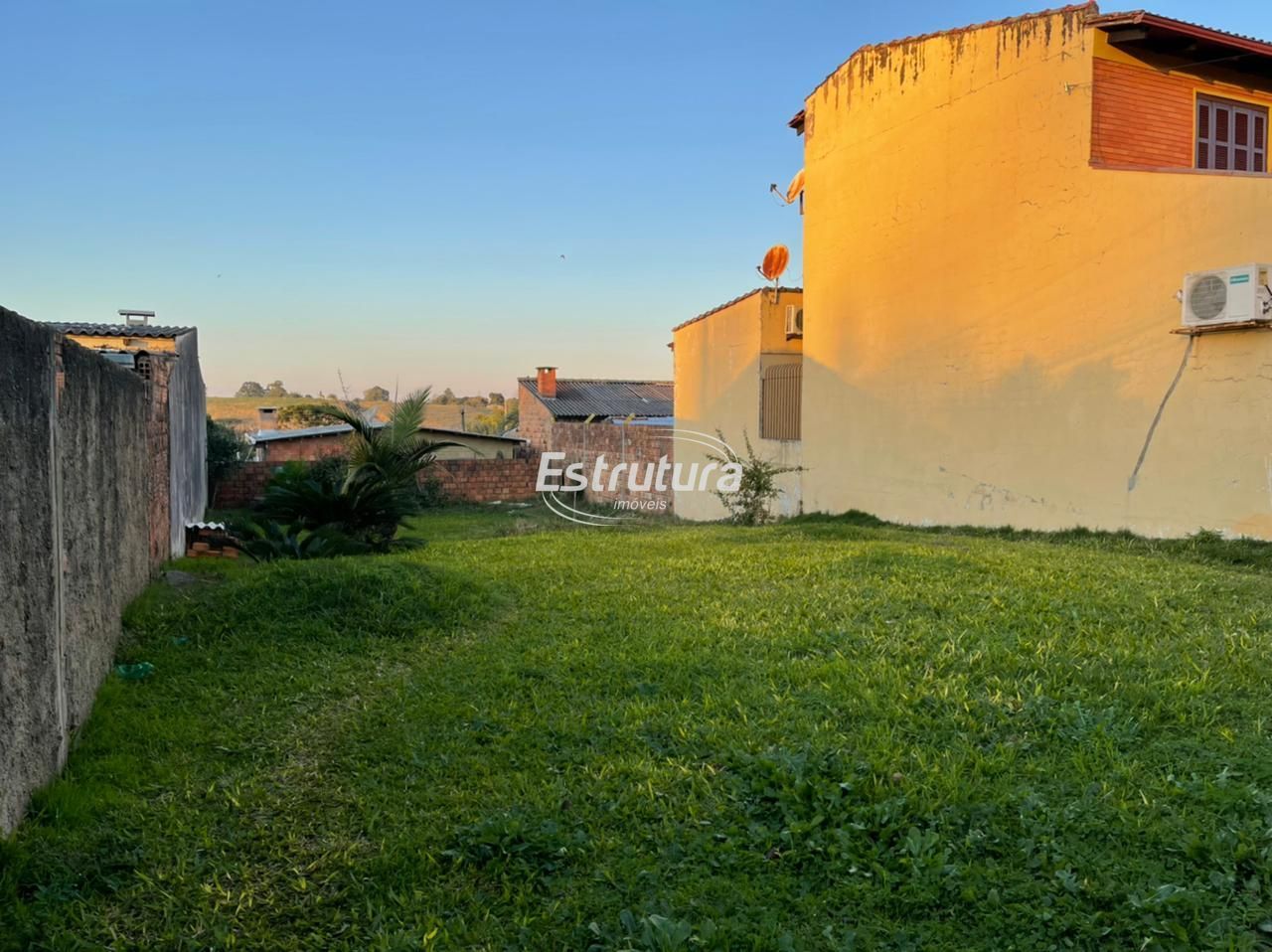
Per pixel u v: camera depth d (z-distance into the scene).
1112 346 8.84
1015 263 9.97
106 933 2.47
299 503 11.15
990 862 2.64
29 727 3.11
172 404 9.42
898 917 2.44
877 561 7.26
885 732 3.62
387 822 3.09
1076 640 4.70
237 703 4.40
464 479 23.23
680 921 2.40
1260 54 9.28
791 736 3.64
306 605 5.99
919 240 11.50
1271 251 7.33
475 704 4.24
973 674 4.29
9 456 2.91
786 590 6.45
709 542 9.80
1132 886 2.46
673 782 3.29
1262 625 4.91
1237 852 2.54
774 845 2.82
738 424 16.55
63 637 3.60
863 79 12.53
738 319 16.47
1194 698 3.80
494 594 6.69
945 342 11.09
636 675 4.61
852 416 13.09
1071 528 9.34
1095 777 3.14
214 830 3.05
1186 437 8.11
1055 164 9.42
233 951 2.40
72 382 3.90
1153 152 9.38
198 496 15.73
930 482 11.44
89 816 3.11
